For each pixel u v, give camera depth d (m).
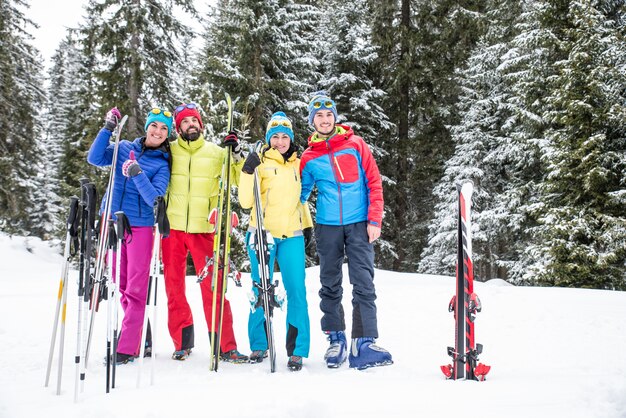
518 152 13.67
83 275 2.71
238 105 14.09
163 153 3.51
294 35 14.97
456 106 17.25
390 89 17.61
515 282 13.74
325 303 3.44
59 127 27.30
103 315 5.02
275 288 3.27
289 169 3.45
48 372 2.74
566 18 12.45
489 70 15.59
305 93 15.62
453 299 2.93
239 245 11.49
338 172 3.43
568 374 2.77
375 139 17.44
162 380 2.85
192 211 3.48
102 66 13.91
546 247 10.74
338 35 16.88
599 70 10.68
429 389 2.46
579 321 4.52
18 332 4.22
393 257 17.16
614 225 10.12
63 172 22.36
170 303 3.47
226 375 2.93
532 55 13.06
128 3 13.77
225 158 3.29
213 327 3.14
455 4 16.75
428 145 17.70
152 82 14.04
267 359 3.49
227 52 15.10
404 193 17.59
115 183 3.38
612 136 11.23
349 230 3.43
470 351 2.72
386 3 17.02
